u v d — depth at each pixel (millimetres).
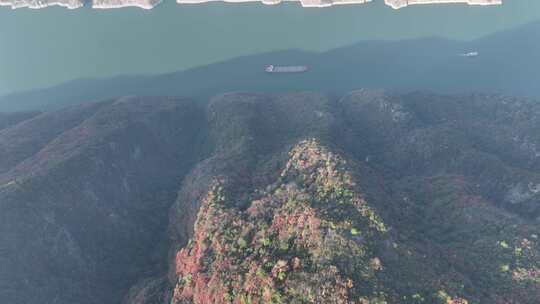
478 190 161000
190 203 167875
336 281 95125
